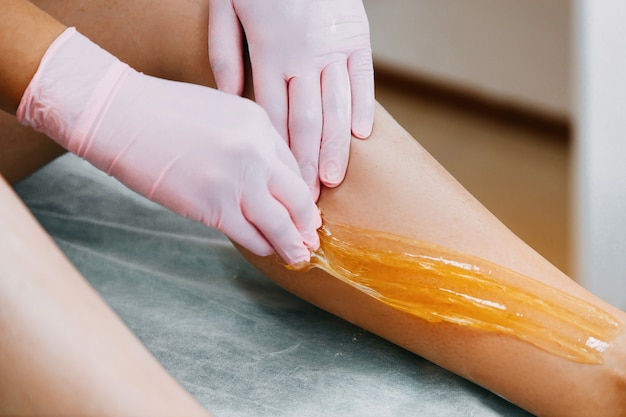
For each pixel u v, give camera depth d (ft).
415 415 3.19
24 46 3.31
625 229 5.03
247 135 3.25
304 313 3.83
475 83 7.47
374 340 3.65
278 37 3.56
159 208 4.50
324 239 3.52
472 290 3.31
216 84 3.74
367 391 3.32
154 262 4.17
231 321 3.72
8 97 3.40
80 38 3.39
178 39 3.81
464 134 7.30
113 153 3.32
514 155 7.02
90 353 2.28
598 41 5.20
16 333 2.27
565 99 7.04
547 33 7.17
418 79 7.72
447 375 3.47
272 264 3.72
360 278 3.45
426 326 3.38
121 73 3.37
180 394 2.36
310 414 3.17
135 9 3.83
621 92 5.16
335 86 3.53
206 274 4.11
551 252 6.02
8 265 2.32
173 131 3.28
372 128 3.61
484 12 7.53
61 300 2.33
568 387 3.21
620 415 3.21
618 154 5.08
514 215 6.43
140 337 3.58
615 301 5.10
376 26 7.99
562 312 3.21
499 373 3.31
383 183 3.51
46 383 2.25
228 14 3.67
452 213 3.44
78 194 4.53
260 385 3.32
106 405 2.24
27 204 4.45
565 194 6.54
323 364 3.47
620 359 3.14
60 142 3.41
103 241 4.27
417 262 3.39
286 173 3.31
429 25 7.73
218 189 3.26
